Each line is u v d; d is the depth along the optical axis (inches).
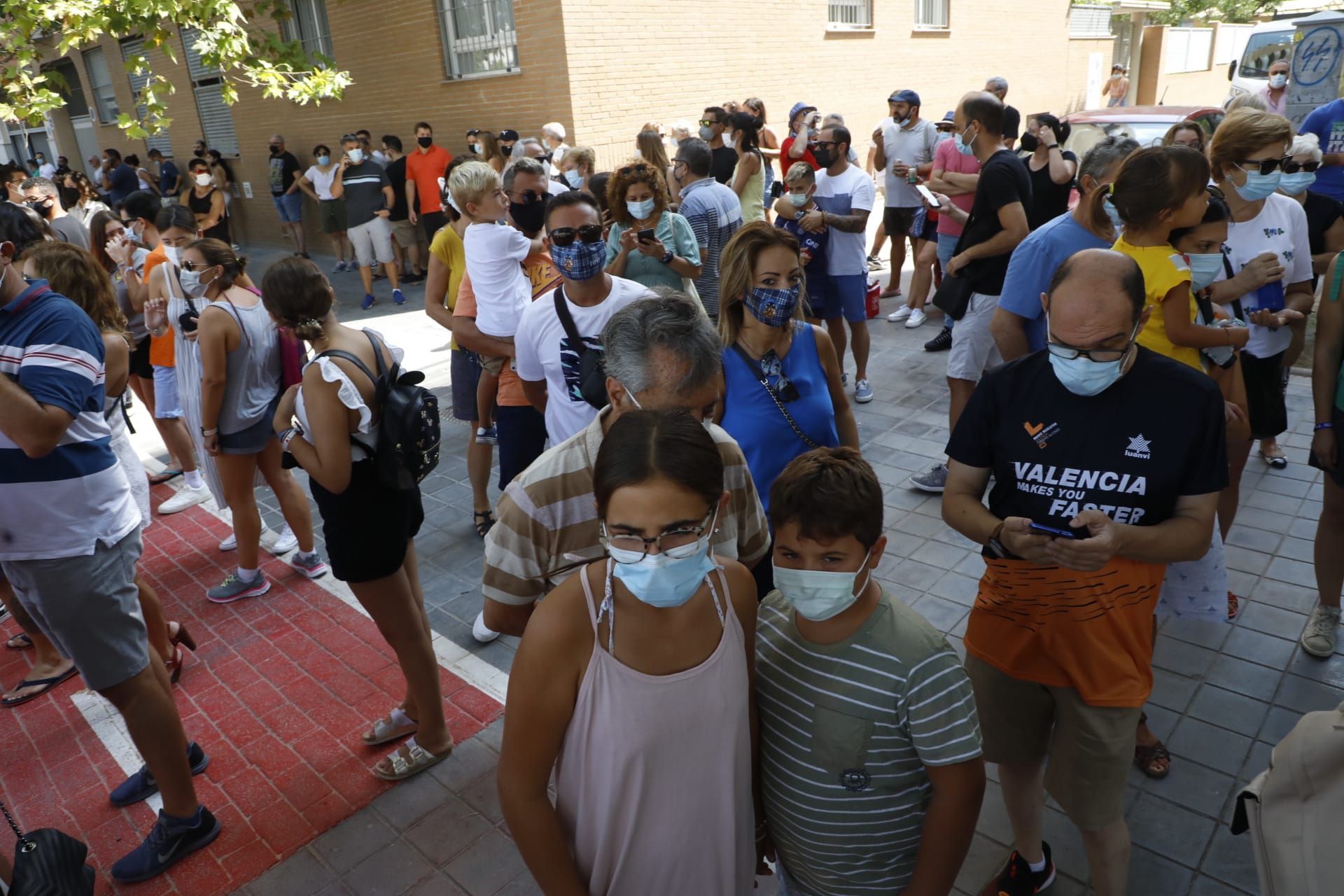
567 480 80.8
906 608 68.1
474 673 152.8
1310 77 393.1
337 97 382.3
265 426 168.6
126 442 160.6
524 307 169.2
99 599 108.0
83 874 72.0
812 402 107.5
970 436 90.5
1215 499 81.6
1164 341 107.4
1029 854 100.4
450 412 274.7
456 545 195.9
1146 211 102.3
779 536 65.2
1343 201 241.9
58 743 145.0
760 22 450.3
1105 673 84.5
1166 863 106.6
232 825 123.7
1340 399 125.6
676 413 60.1
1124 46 869.8
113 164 621.9
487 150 378.0
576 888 66.2
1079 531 79.0
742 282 102.7
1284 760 60.1
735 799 65.4
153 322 176.9
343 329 113.6
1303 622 148.7
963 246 182.7
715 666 63.0
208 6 333.4
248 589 181.2
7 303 101.3
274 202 550.9
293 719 144.6
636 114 402.0
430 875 114.3
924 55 572.1
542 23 373.4
